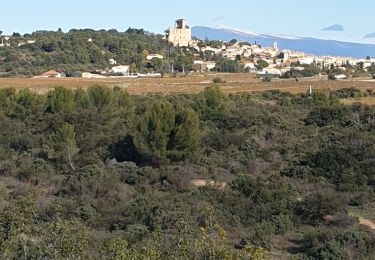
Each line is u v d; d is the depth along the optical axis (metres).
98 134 47.28
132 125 50.47
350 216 29.14
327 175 36.81
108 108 56.09
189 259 15.12
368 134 48.16
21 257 15.32
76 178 34.88
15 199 29.09
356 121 56.56
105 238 23.08
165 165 40.59
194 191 32.50
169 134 41.88
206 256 14.38
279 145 46.84
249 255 14.20
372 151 41.00
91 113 51.09
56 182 35.91
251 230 27.39
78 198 31.48
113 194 32.28
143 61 190.38
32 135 48.19
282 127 55.38
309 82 132.12
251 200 30.81
